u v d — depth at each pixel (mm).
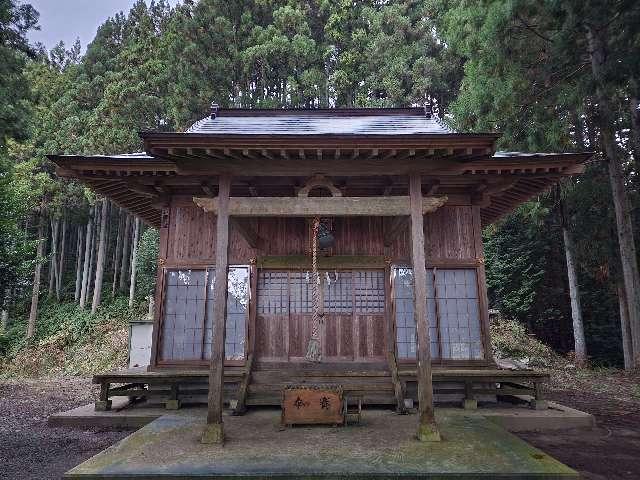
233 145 5258
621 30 10430
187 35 21797
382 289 8094
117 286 27922
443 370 7336
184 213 8367
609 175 13969
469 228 8281
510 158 6945
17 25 12609
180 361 7805
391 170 5793
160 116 22125
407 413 6762
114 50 28812
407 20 24234
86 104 25984
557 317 18359
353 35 24922
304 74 22938
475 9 13766
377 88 23172
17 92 13164
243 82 22797
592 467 4973
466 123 14086
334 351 7809
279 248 8219
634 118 12648
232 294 8047
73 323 23172
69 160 6910
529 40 12938
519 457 4512
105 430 6801
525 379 7105
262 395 7129
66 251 32125
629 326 15188
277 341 7867
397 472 4098
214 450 4828
